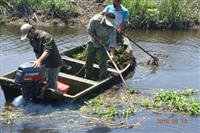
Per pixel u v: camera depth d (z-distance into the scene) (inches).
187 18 783.1
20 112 409.4
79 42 652.1
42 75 416.8
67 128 383.6
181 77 525.3
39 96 422.0
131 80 509.7
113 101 443.5
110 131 381.7
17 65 538.6
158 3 809.5
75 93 466.0
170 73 538.6
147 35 722.2
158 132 383.6
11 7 784.3
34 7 789.2
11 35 682.2
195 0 829.2
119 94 462.9
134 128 388.8
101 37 474.9
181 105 429.1
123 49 566.9
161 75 530.0
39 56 424.2
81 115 408.2
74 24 772.0
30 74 410.3
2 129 377.4
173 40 694.5
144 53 617.0
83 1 818.8
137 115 413.7
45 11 784.3
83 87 460.8
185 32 755.4
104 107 428.1
